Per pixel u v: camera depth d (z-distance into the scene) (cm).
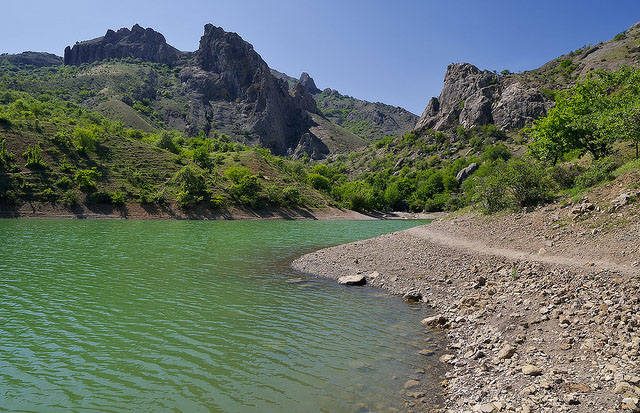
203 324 1583
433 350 1328
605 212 2214
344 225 8406
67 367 1166
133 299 1922
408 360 1241
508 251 2403
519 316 1442
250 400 984
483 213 3572
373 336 1470
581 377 935
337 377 1118
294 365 1199
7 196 7812
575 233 2205
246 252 3709
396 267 2673
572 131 3925
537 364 1058
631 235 1847
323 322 1636
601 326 1181
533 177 3131
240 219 9894
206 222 8400
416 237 3525
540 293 1587
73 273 2481
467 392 989
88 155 10375
